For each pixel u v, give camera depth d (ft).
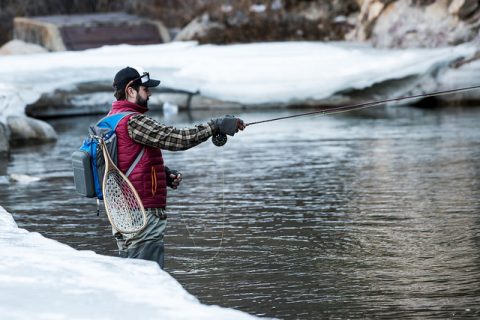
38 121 97.71
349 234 46.19
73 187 65.16
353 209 52.60
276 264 40.75
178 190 61.87
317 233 46.75
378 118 105.50
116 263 29.58
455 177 61.82
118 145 32.17
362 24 142.10
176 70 125.29
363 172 66.08
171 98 124.88
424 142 80.89
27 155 85.87
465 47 115.75
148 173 32.22
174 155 81.15
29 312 23.40
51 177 70.64
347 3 151.43
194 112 121.19
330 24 150.41
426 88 115.65
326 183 62.13
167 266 41.09
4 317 22.89
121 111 32.73
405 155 73.56
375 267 39.55
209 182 64.85
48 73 121.39
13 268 28.09
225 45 142.72
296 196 57.72
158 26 159.84
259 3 155.53
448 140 81.41
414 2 127.34
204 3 168.86
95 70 122.52
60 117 123.44
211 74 123.44
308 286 36.96
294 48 130.00
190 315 23.90
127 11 183.52
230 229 48.57
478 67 114.11
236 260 41.75
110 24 156.46
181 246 45.03
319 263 40.63
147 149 32.32
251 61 124.47
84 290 25.81
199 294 36.35
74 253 31.07
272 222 49.93
